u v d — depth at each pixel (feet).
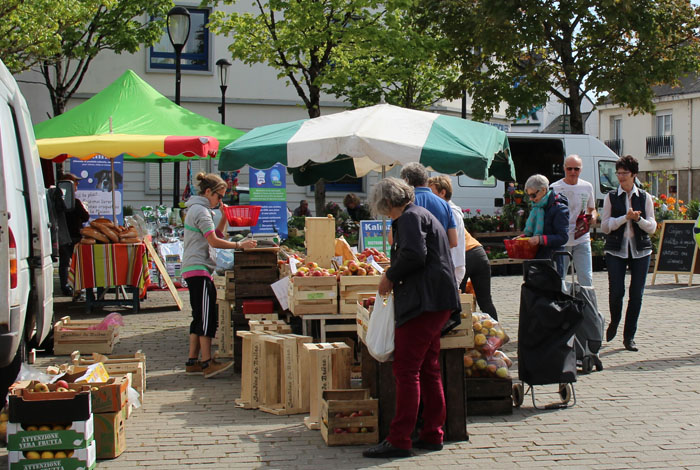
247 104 92.68
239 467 16.99
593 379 25.13
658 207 62.13
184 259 26.08
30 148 21.59
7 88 20.20
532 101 77.82
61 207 43.96
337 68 66.03
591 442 18.60
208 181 26.00
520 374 21.42
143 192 89.10
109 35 76.13
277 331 24.26
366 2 62.08
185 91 90.99
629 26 72.18
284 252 30.01
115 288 44.45
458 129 27.53
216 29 66.69
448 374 18.81
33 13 54.13
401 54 63.52
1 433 18.84
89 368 19.25
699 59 77.92
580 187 28.99
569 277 35.63
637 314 29.32
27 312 21.01
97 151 39.29
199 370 26.58
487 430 19.69
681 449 18.03
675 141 142.92
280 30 66.90
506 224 60.70
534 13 71.72
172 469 16.89
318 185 63.46
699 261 50.08
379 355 17.40
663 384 24.34
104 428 17.61
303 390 21.53
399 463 17.16
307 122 29.09
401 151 25.66
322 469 16.80
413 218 16.99
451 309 17.31
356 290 24.22
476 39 74.59
